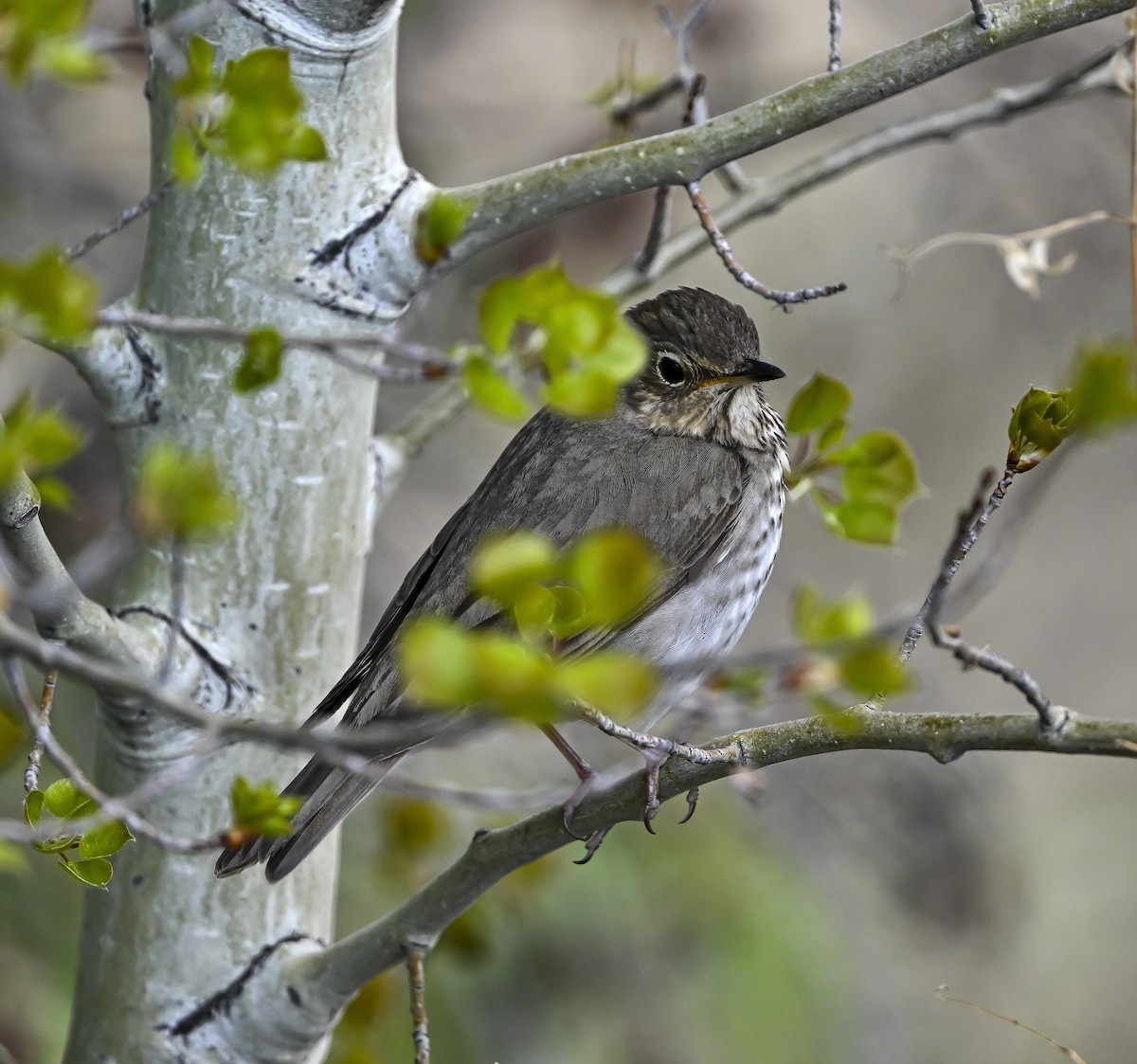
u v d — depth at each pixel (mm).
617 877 14242
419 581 10258
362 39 8258
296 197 8422
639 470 10484
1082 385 5793
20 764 12711
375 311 8586
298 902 8977
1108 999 18375
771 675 6281
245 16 8117
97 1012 8883
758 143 7957
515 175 8289
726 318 11008
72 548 12703
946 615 7320
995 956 15797
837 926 15078
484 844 8086
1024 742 6801
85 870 6418
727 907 14289
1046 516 20656
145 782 8586
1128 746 6637
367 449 8961
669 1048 13789
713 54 15516
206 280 8445
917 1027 15992
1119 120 15914
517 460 10680
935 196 16594
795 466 9234
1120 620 20203
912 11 16734
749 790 9781
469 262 14664
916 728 7043
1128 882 19328
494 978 13734
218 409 8523
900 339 18781
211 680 8531
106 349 8227
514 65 15828
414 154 15516
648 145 8047
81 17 5371
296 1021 8727
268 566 8656
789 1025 14203
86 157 15281
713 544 10477
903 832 14750
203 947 8789
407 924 8289
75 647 7727
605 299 5434
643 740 7508
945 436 18859
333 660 8938
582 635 9914
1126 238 16141
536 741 15086
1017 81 15875
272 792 6066
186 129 5914
